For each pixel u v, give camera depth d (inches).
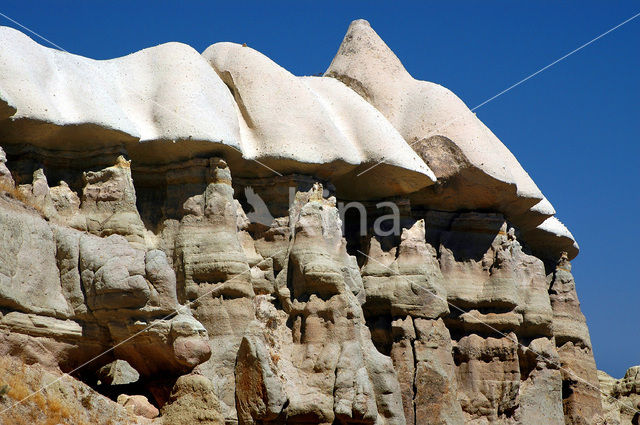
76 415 1481.3
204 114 1786.4
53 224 1609.3
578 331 2391.7
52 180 1713.8
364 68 2183.8
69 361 1571.1
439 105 2119.8
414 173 1991.9
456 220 2145.7
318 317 1801.2
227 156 1825.8
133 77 1828.2
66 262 1592.0
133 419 1545.3
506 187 2101.4
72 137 1704.0
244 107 1898.4
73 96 1711.4
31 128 1660.9
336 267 1828.2
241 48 1953.7
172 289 1603.1
